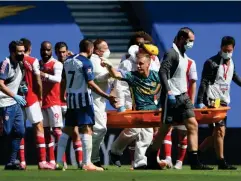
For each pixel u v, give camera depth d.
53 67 36.53
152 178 27.03
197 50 44.31
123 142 35.09
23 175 28.28
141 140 34.31
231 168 34.97
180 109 32.34
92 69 31.83
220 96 34.97
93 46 32.47
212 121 33.75
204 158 42.47
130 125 33.50
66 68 32.12
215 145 35.03
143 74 33.84
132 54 34.09
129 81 33.88
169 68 32.00
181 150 36.88
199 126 42.16
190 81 35.16
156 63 34.34
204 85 34.75
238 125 43.09
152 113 33.12
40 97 34.56
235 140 42.91
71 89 32.03
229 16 44.44
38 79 34.28
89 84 31.77
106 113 33.72
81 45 32.03
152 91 34.03
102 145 42.09
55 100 36.59
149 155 33.41
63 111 37.50
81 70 31.77
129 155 42.09
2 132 33.12
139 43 34.81
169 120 32.22
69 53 37.22
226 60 34.84
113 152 35.75
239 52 44.16
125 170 32.66
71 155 40.88
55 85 36.59
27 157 42.50
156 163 33.41
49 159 36.25
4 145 42.25
